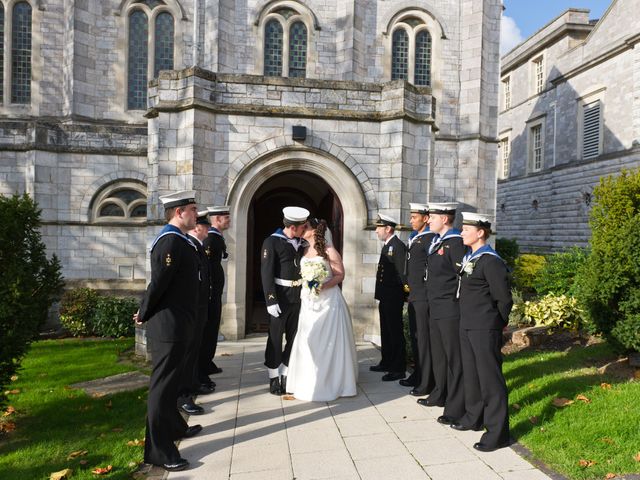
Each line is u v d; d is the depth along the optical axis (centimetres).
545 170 2547
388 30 1888
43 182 1513
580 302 727
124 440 473
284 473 399
